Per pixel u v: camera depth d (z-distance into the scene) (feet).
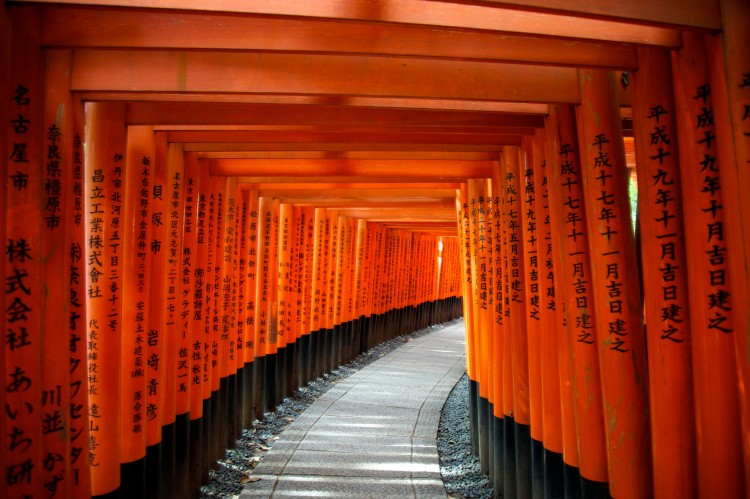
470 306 22.90
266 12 7.34
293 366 31.14
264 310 27.14
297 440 22.93
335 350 38.68
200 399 18.70
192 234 17.72
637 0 7.47
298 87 10.14
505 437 16.98
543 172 13.35
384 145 16.44
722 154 8.10
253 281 26.27
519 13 8.00
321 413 26.96
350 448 21.99
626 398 10.41
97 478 12.48
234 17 8.21
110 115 12.66
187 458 17.57
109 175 12.67
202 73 10.13
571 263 11.61
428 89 10.36
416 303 59.06
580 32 8.18
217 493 18.81
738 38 7.70
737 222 7.88
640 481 10.29
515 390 15.96
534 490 14.55
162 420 16.22
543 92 10.75
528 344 14.79
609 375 10.57
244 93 10.15
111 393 12.70
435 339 54.44
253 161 19.30
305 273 33.09
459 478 19.79
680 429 9.12
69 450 9.96
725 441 8.35
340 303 39.06
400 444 22.56
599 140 10.65
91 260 12.59
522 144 14.88
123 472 13.76
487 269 19.67
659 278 9.30
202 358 18.85
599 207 10.66
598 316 10.79
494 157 17.87
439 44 8.93
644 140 9.37
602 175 10.62
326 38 8.75
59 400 9.69
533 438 14.61
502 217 16.85
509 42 9.08
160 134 15.02
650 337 9.53
